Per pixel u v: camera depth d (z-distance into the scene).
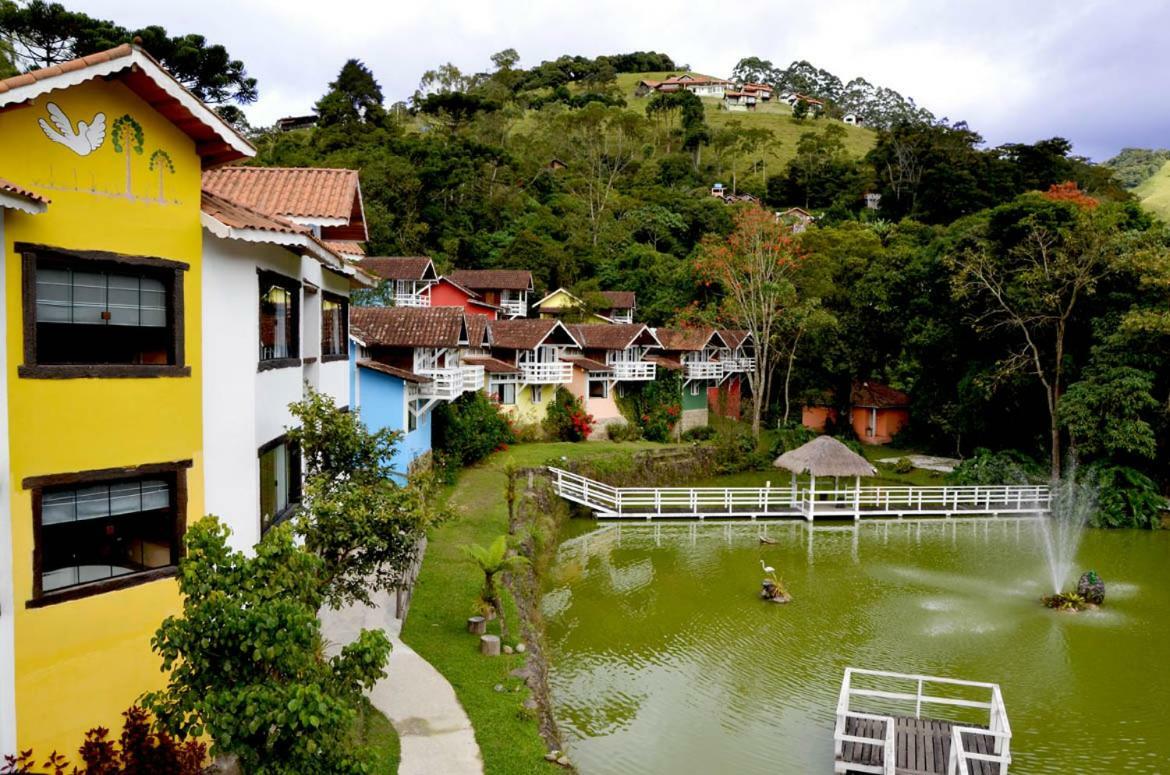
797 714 18.17
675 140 120.69
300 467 16.05
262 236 12.13
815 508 39.16
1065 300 41.41
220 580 8.36
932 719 17.50
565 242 74.88
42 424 9.85
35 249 9.70
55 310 10.22
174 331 11.30
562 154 101.69
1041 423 44.94
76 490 10.43
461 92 101.50
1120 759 16.55
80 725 10.29
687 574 29.12
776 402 59.97
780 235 52.75
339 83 85.62
